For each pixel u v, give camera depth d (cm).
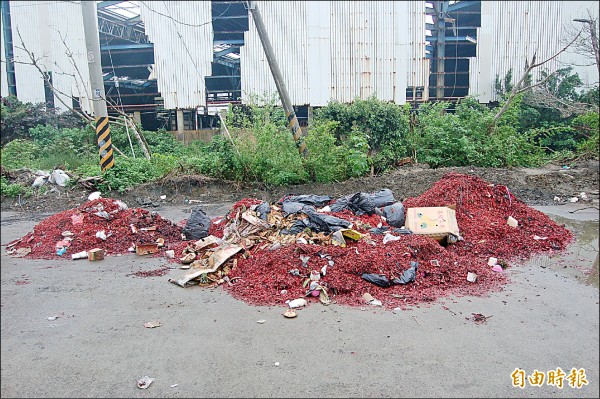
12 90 2127
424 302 428
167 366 317
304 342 348
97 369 315
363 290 451
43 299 457
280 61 1952
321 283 455
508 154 1382
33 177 1262
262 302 432
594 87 1820
